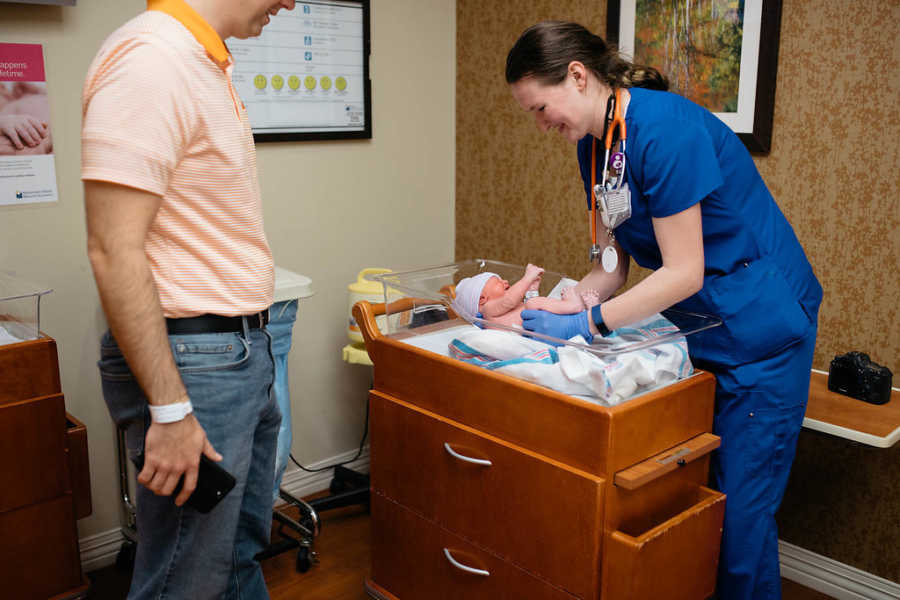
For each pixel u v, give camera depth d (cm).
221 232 122
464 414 160
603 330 153
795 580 223
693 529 148
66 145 204
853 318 201
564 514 142
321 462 275
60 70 200
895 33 182
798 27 199
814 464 215
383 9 260
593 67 151
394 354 176
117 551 230
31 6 192
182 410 114
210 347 122
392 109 270
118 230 105
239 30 125
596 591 140
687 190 143
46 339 177
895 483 200
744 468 163
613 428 133
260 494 150
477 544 162
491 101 275
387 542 188
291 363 259
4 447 173
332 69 249
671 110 148
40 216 203
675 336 150
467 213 293
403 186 279
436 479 169
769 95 204
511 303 171
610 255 165
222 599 150
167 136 108
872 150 190
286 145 244
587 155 167
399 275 183
